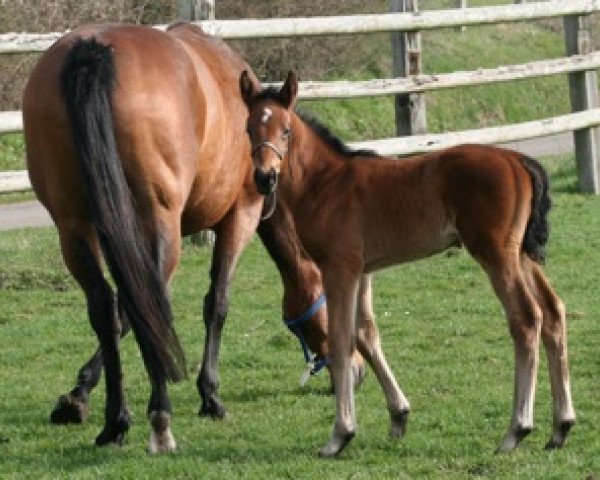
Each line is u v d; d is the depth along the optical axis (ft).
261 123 32.53
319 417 38.14
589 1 73.46
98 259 33.96
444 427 36.01
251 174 39.50
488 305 52.49
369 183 33.37
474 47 130.52
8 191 56.34
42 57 35.14
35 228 69.87
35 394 41.78
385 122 113.39
